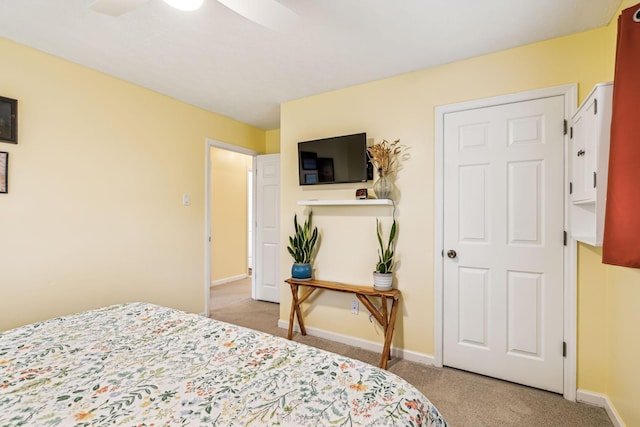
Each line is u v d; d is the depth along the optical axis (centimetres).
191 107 325
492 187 219
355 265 272
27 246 209
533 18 177
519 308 211
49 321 151
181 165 314
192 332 139
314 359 114
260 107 333
